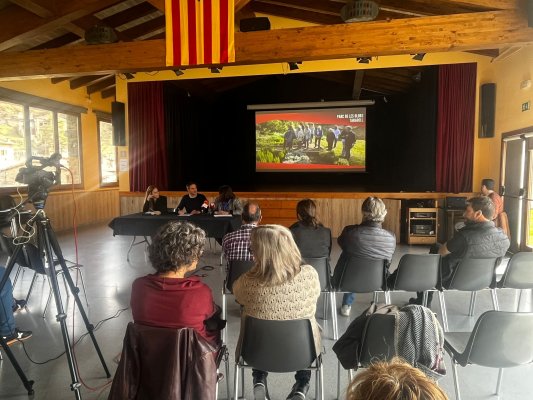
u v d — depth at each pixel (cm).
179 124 977
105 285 440
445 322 306
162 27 726
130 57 501
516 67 553
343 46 452
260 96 1079
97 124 990
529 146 520
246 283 183
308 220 327
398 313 165
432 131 795
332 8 631
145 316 158
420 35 432
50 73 517
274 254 178
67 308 368
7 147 705
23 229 224
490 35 414
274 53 465
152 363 141
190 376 141
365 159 960
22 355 276
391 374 66
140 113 855
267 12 722
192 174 1062
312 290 183
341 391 226
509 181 578
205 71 791
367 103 937
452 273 302
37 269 308
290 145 991
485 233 291
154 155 864
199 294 163
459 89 691
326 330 312
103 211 1009
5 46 520
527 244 528
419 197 679
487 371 250
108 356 274
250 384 237
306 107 970
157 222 505
